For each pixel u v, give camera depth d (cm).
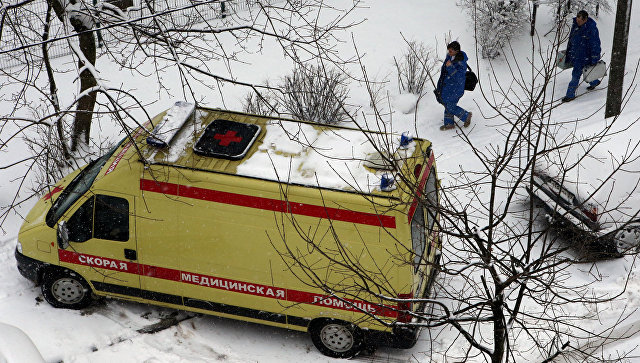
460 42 2503
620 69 1934
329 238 1212
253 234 1245
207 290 1323
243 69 2362
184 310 1398
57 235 1327
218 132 1341
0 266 1538
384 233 1180
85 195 1321
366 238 1193
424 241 1271
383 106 2167
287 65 2381
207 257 1290
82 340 1352
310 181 1225
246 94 2222
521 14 2439
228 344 1362
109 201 1306
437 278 1466
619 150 1516
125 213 1303
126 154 1329
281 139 1341
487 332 1362
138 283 1358
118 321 1405
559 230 1051
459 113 2023
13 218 1672
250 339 1379
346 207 1190
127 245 1325
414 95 2200
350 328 1280
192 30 1379
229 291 1310
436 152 1953
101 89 1219
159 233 1298
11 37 2358
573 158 1527
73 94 2189
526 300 1434
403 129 2067
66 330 1373
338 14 2664
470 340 966
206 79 2305
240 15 2667
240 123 1366
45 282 1409
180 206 1268
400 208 1158
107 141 1981
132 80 2294
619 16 1867
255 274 1277
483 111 2148
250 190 1227
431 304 1374
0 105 2123
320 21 2628
